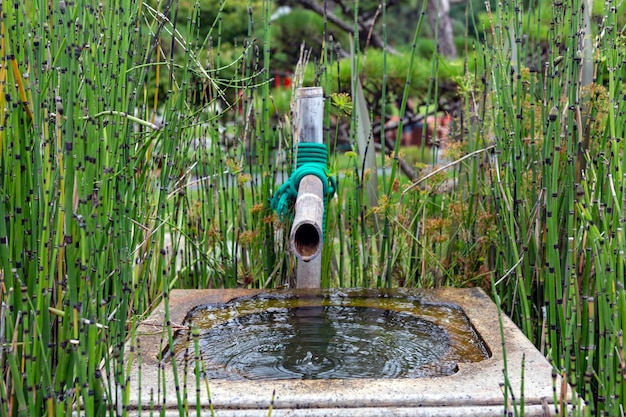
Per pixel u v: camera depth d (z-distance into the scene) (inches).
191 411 50.7
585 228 65.2
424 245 94.1
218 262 96.6
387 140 212.7
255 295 80.2
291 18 227.8
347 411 50.4
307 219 68.5
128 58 64.9
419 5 441.4
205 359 61.9
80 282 49.4
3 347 48.0
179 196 90.0
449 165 85.0
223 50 196.2
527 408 50.8
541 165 78.7
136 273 69.8
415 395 51.4
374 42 257.0
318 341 67.0
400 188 95.9
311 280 87.2
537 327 77.5
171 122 69.8
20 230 50.6
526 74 83.0
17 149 49.9
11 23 52.0
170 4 68.2
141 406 50.4
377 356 63.0
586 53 79.0
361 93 97.7
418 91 178.2
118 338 54.8
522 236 77.9
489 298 76.3
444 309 74.8
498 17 80.4
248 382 54.4
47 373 46.7
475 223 92.0
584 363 66.4
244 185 99.4
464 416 50.3
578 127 70.9
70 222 46.5
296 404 51.1
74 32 47.7
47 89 53.0
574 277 62.3
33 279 52.1
